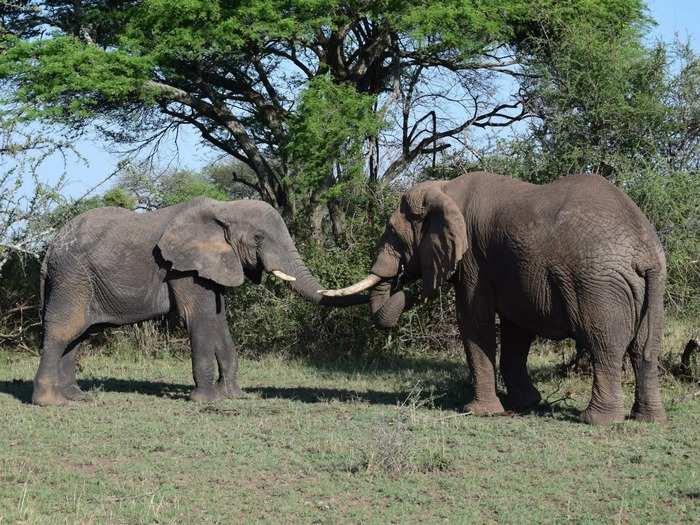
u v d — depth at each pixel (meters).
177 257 14.02
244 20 23.23
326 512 8.55
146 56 22.72
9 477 9.80
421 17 22.84
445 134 27.27
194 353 14.28
